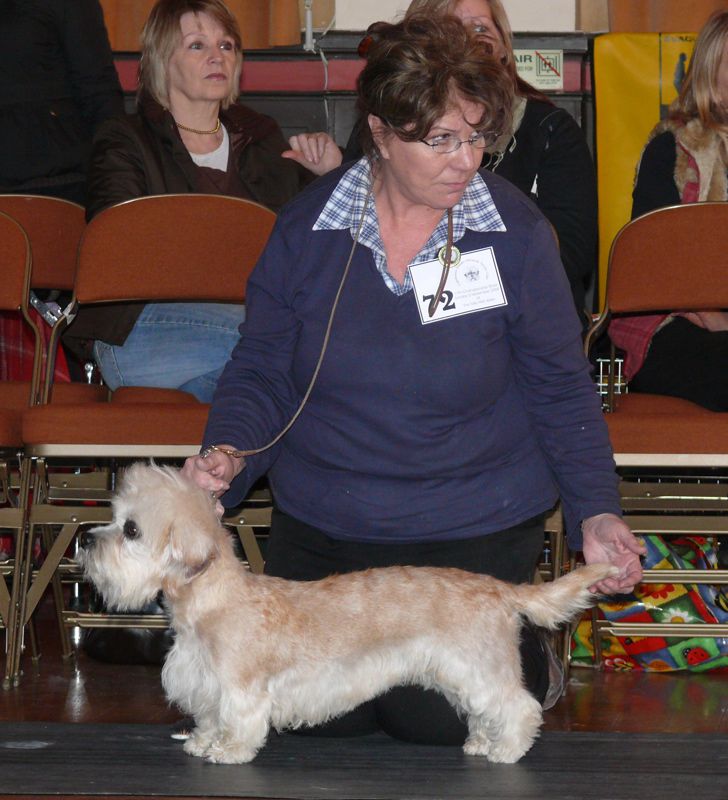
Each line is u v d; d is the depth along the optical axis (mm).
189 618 2227
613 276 3436
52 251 4098
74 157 4656
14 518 3342
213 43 4078
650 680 3527
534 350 2443
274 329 2531
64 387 3818
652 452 3135
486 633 2291
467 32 2232
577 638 3703
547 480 2557
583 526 2412
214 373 3707
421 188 2244
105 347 3756
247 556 3445
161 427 3156
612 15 5703
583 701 3256
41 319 4203
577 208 3561
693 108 4035
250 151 4250
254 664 2217
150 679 3469
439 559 2516
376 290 2391
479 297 2371
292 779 2205
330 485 2535
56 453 3166
